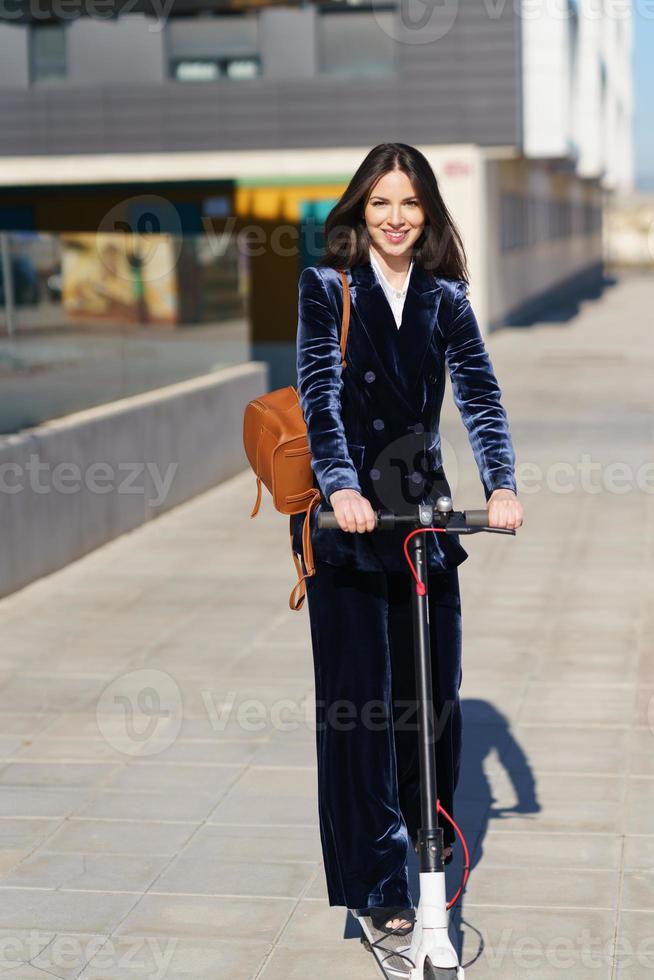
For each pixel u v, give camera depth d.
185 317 17.91
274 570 13.25
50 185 37.72
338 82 36.50
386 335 5.27
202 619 11.34
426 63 36.25
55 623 11.32
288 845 6.67
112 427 14.81
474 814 7.02
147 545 14.66
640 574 12.67
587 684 9.25
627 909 5.89
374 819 5.25
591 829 6.78
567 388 27.56
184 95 37.03
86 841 6.76
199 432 17.77
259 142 37.00
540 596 11.91
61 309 14.03
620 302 59.12
